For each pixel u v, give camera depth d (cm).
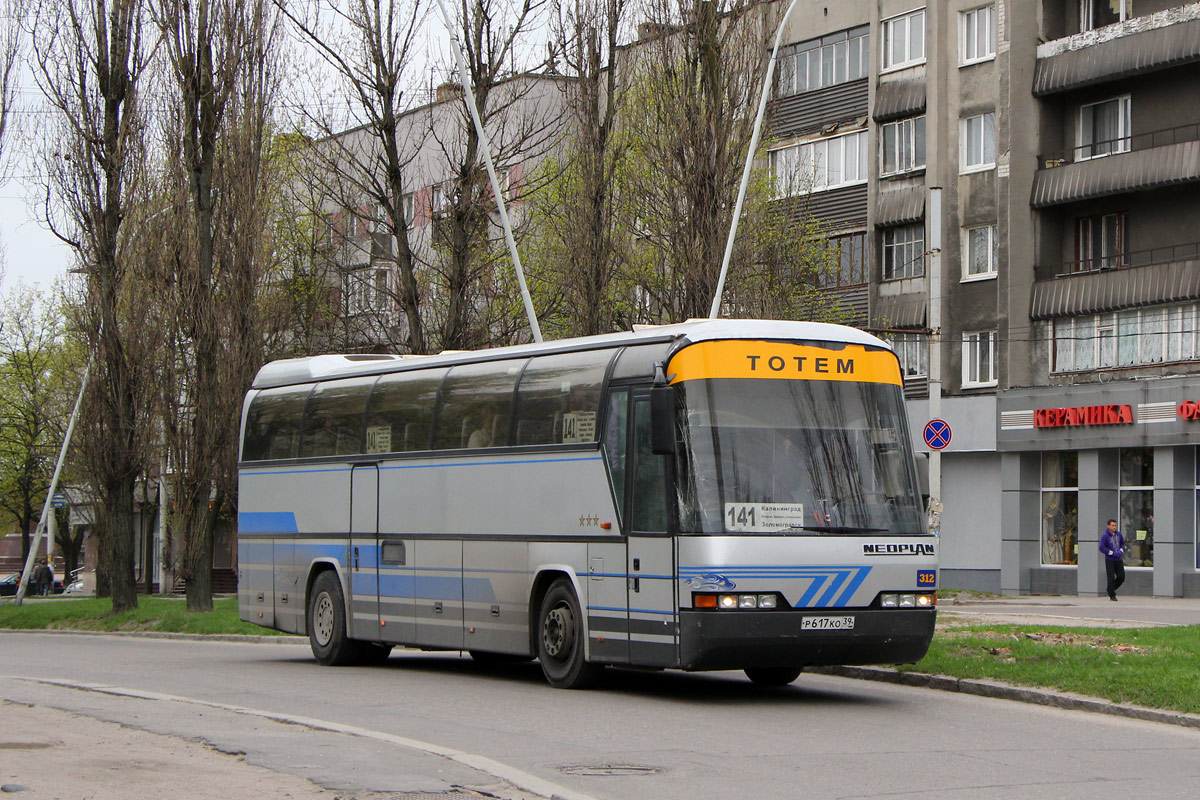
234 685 1836
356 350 3884
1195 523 4038
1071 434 4275
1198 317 4097
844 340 1642
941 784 1079
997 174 4606
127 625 3512
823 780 1093
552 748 1252
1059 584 4359
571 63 3253
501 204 2878
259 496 2414
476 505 1917
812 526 1560
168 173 3669
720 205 3052
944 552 4706
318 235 4291
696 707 1564
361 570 2153
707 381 1577
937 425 3058
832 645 1547
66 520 8231
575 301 3228
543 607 1788
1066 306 4391
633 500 1634
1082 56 4403
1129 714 1489
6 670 2103
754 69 3095
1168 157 4141
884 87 5016
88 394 3853
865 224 5091
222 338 3666
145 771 1034
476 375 1966
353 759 1130
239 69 3669
